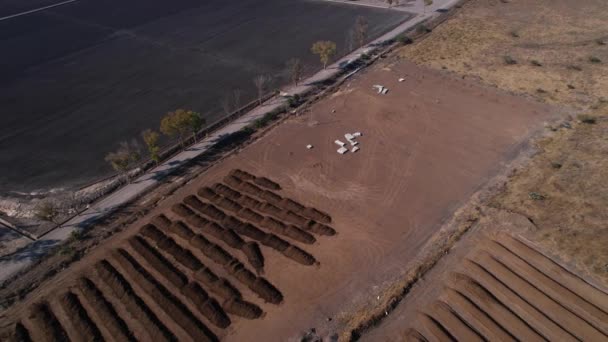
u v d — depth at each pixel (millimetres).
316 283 39438
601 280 38125
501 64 73812
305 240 43312
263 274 40219
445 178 50781
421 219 45562
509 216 44781
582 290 37531
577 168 50094
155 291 38594
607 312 35906
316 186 50156
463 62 75375
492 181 50000
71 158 56312
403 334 35156
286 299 38125
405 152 55094
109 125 62406
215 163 54656
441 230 44188
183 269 40875
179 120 53219
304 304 37750
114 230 45531
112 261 41938
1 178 53344
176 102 67375
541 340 34062
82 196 50250
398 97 66688
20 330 35969
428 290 38500
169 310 37156
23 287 39750
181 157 56250
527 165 51750
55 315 37250
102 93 70188
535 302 36938
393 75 73000
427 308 37031
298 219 45625
